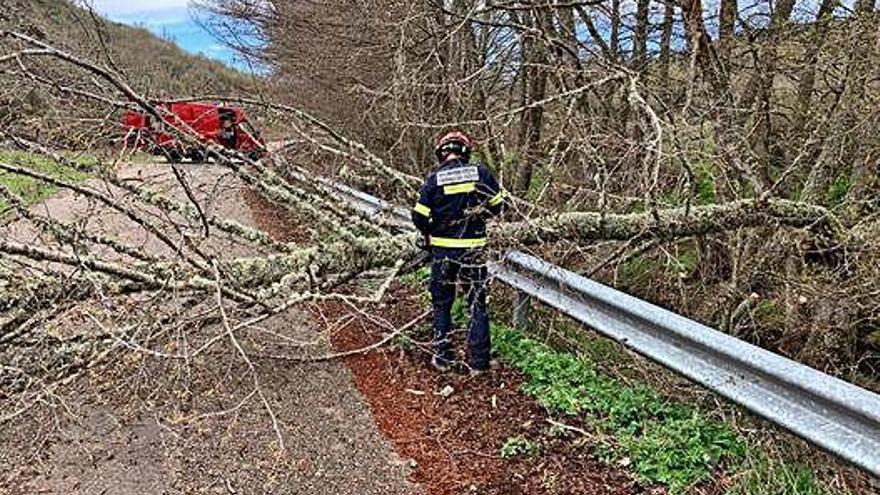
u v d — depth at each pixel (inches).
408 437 186.2
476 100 352.2
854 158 243.9
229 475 165.8
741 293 233.5
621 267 271.7
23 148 189.2
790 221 230.7
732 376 152.6
